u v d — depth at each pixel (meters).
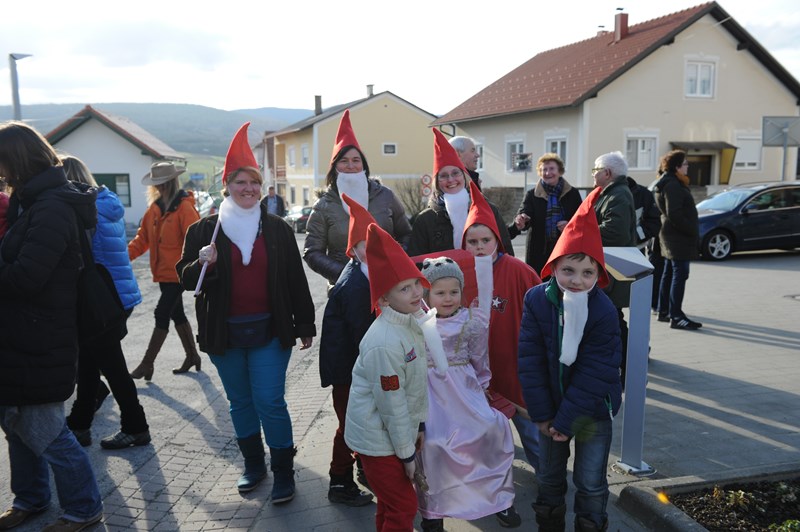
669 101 25.42
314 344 7.62
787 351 6.55
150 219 5.94
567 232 2.88
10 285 2.98
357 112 41.44
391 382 2.75
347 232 4.09
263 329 3.61
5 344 3.06
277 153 53.00
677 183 7.40
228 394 3.80
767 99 26.88
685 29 25.17
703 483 3.43
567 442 3.09
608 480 3.73
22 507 3.52
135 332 8.47
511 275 3.64
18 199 3.31
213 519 3.50
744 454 4.06
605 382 2.86
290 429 3.71
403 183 33.12
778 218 14.22
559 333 2.93
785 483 3.47
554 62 31.34
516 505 3.54
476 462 3.14
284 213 19.55
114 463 4.23
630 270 3.70
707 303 9.16
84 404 4.47
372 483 2.88
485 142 31.14
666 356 6.41
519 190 26.03
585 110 24.31
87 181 4.36
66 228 3.13
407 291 2.82
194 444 4.55
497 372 3.64
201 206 21.31
